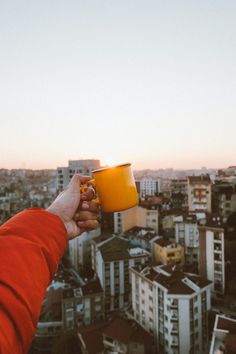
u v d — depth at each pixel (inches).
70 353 1380.4
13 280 33.8
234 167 4207.7
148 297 1464.1
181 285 1338.6
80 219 65.1
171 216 2677.2
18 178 6825.8
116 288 1856.5
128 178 81.6
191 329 1284.4
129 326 1270.9
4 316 31.1
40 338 1577.3
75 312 1614.2
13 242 37.7
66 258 2802.7
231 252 1952.5
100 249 1942.7
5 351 29.3
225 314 1446.9
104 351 1228.5
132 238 2409.0
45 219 44.5
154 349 1357.0
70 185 66.2
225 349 862.5
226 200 2573.8
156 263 2112.5
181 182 4165.8
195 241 2207.2
